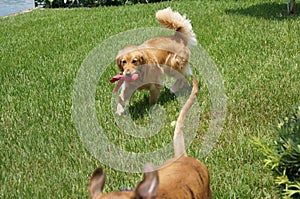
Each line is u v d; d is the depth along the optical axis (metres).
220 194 5.28
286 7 15.84
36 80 9.50
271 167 5.62
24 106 8.04
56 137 6.84
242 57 10.10
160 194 3.82
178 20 8.66
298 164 5.30
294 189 5.33
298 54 10.23
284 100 7.75
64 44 12.50
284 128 5.59
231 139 6.65
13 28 15.98
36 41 13.31
